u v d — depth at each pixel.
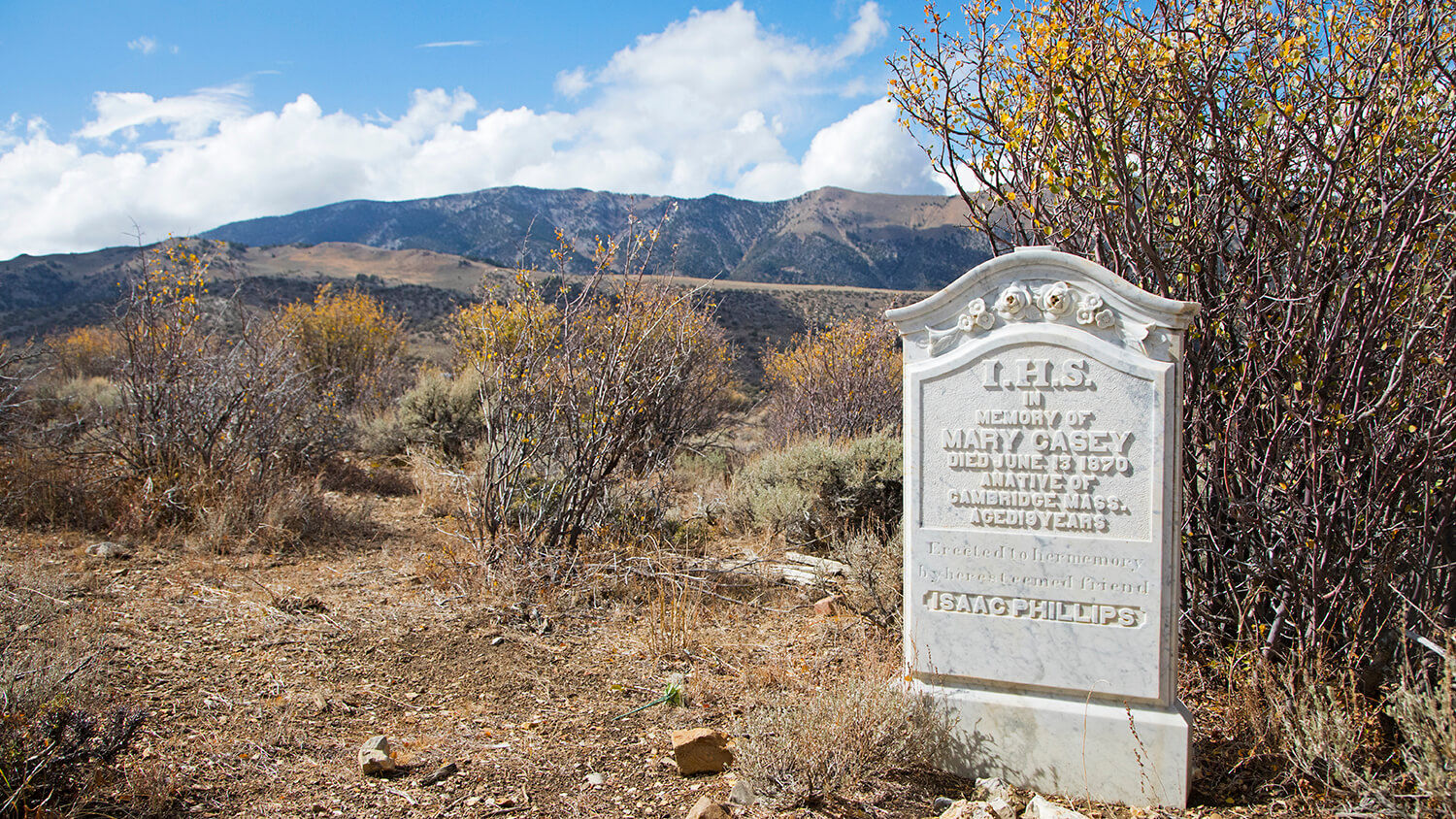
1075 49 3.85
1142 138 4.10
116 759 3.26
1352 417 3.61
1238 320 4.05
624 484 7.24
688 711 4.15
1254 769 3.46
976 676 3.51
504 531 6.18
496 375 6.51
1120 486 3.26
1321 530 3.70
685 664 4.79
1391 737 3.51
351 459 10.84
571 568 5.95
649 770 3.54
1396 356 3.84
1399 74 3.54
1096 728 3.32
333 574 6.19
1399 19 3.49
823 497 7.71
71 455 8.24
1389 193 3.62
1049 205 4.39
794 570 6.55
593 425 6.32
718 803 3.11
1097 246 4.09
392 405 13.86
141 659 4.31
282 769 3.39
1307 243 3.65
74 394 13.97
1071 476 3.33
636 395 6.57
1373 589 3.68
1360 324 3.71
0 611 4.65
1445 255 3.64
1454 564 3.83
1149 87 3.88
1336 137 3.68
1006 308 3.38
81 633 4.45
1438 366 3.52
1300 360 3.69
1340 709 3.38
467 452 10.86
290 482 7.86
